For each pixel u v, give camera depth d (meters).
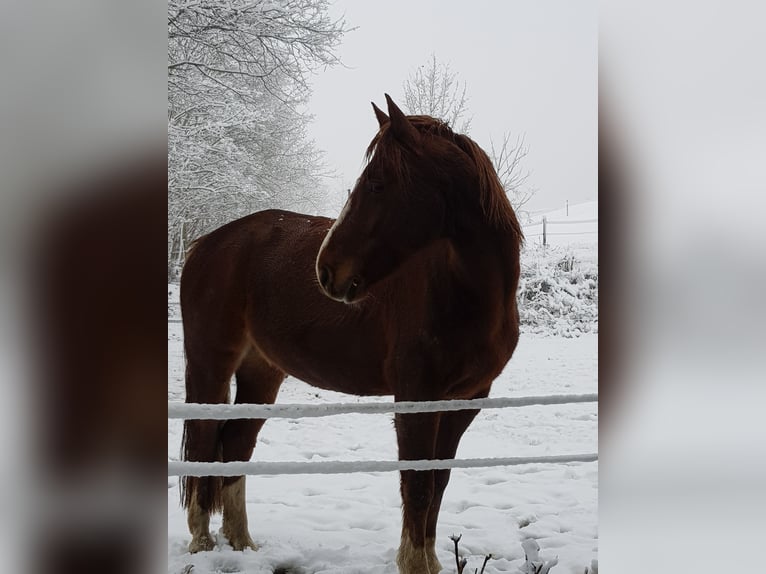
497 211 2.33
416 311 2.42
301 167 10.98
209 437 3.14
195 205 8.60
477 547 3.12
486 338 2.40
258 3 7.58
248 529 3.34
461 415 2.60
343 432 5.46
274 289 2.97
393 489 4.20
